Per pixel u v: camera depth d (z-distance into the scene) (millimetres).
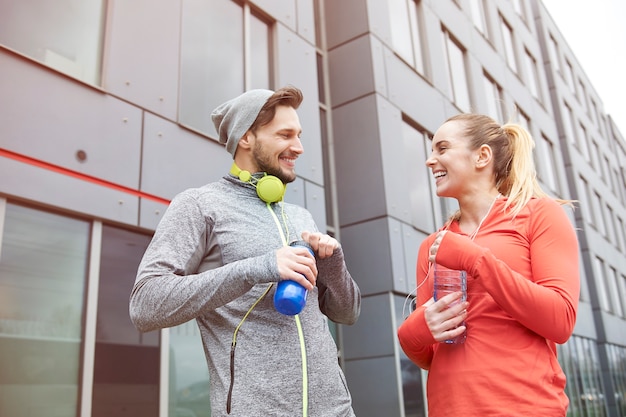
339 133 7723
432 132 8758
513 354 1532
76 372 3750
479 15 12430
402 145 7781
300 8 6871
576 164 18047
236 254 1599
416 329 1645
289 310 1404
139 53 4625
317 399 1493
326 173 7551
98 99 4203
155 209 4445
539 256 1597
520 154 1885
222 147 5230
